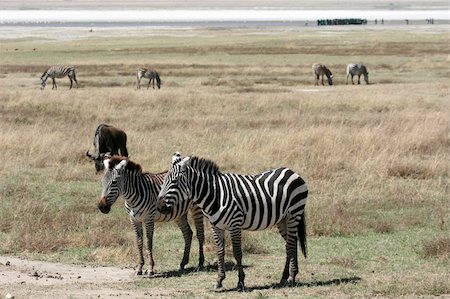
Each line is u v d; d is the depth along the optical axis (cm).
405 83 3822
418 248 1173
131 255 1125
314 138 2070
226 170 1750
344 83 4069
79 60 5484
